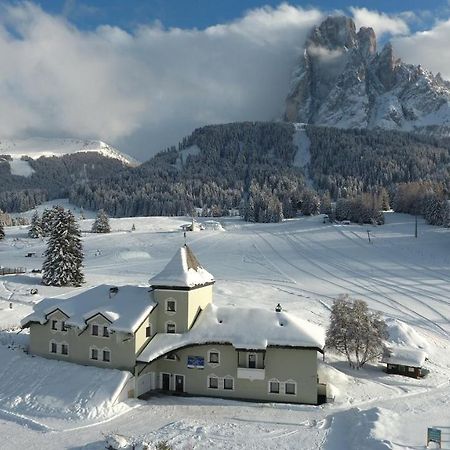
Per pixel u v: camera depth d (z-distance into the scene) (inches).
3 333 2524.6
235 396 2005.4
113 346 2022.6
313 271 4771.2
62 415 1792.6
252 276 4549.7
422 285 4141.2
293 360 1964.8
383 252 5625.0
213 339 2010.3
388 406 1914.4
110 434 1614.2
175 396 2007.9
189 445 1578.5
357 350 2285.9
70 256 3833.7
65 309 2138.3
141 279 4244.6
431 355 2544.3
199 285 2149.4
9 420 1775.3
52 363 2105.1
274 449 1558.8
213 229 7716.5
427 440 1550.2
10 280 3949.3
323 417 1813.5
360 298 3740.2
